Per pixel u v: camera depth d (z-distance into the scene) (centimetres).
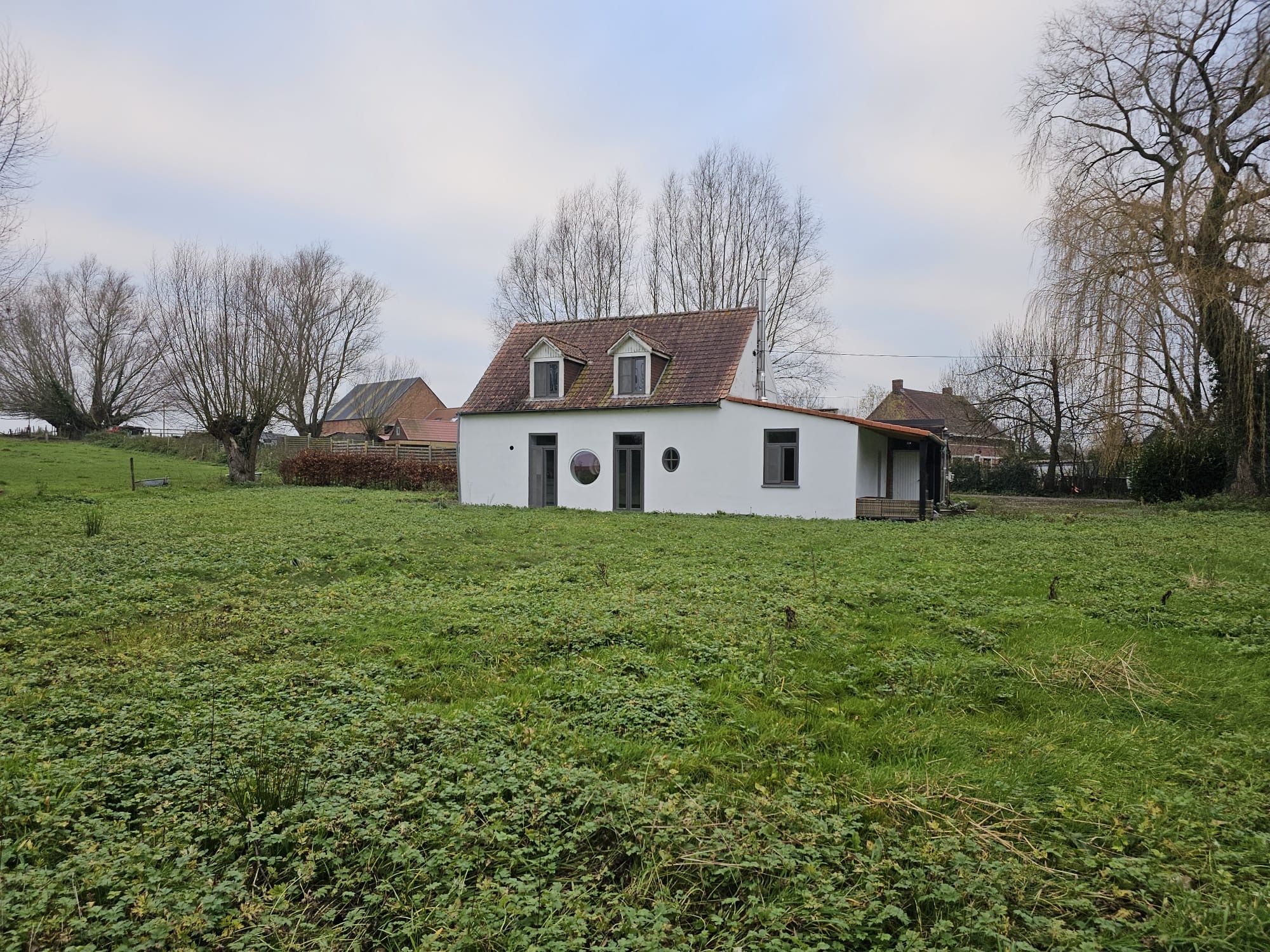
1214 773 466
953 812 419
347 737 502
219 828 384
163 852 358
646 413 2469
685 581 1041
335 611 882
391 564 1216
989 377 4419
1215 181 2212
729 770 471
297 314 4712
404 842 373
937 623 824
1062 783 457
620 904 333
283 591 988
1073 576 1081
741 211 3769
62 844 371
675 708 567
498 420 2681
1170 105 2448
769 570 1155
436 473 3672
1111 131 2655
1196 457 2655
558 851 371
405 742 497
